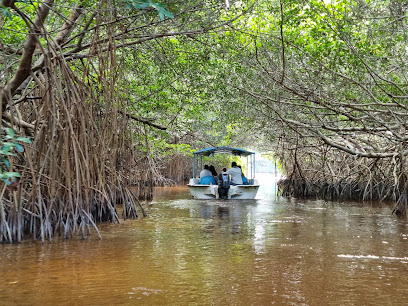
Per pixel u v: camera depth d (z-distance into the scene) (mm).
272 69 11820
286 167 24875
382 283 5453
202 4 9750
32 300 4766
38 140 8547
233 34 12320
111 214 10656
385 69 11305
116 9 7840
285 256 6961
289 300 4801
